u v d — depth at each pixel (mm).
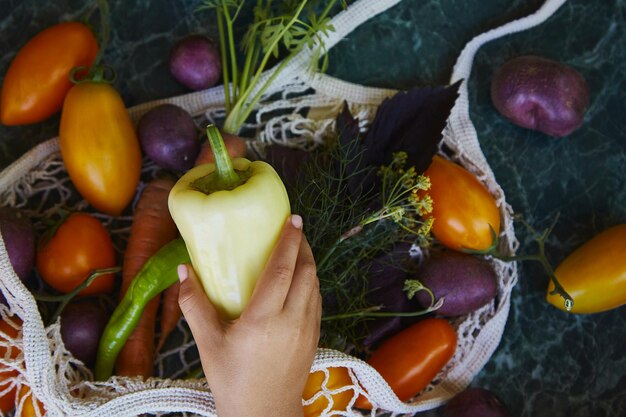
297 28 812
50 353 699
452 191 816
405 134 834
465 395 812
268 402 572
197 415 784
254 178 560
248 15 913
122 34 897
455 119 885
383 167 792
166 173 881
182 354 846
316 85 893
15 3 888
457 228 815
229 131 849
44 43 819
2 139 873
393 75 930
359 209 814
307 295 577
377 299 837
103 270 777
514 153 926
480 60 934
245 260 570
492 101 906
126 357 804
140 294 755
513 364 890
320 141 880
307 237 796
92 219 812
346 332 830
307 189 818
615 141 933
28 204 871
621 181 928
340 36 899
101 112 795
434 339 802
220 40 894
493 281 828
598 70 944
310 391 760
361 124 895
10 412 786
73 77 817
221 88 886
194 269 596
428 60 935
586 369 894
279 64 890
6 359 699
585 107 872
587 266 837
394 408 773
